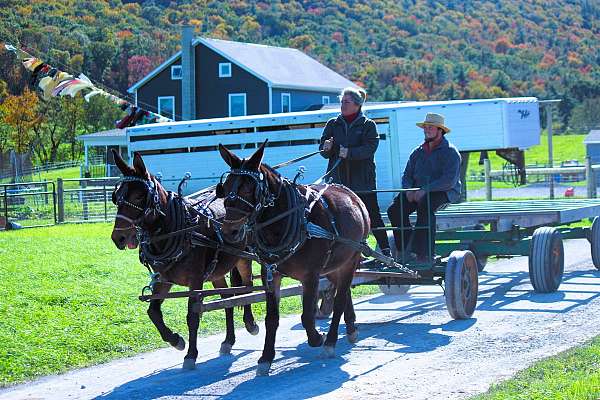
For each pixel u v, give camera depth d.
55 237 20.72
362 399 7.40
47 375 9.05
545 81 134.25
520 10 197.00
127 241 8.68
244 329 11.51
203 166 28.36
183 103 53.41
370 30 159.75
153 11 137.12
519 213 13.63
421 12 182.12
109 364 9.57
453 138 25.23
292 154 27.05
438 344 9.79
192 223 9.09
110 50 99.81
